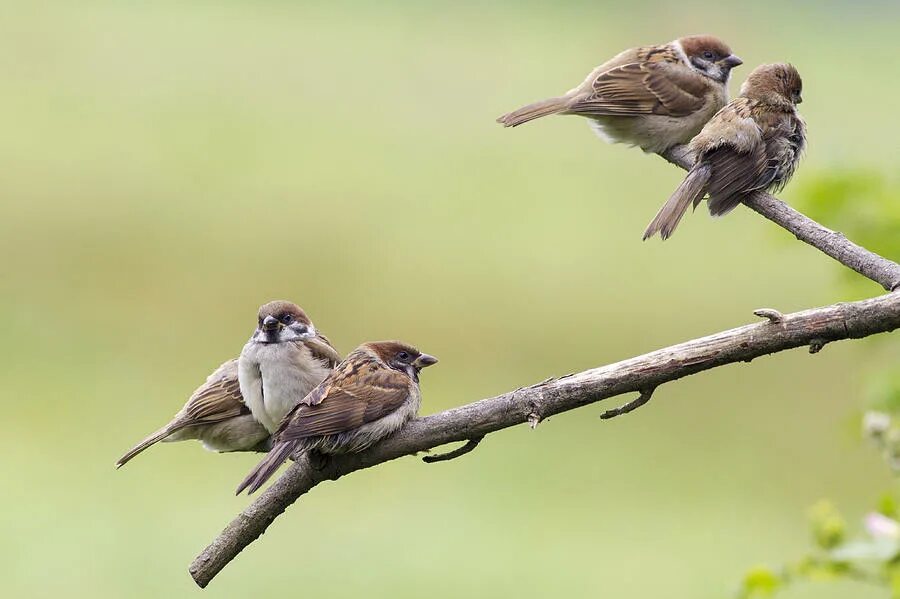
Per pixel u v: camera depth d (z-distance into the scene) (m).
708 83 7.99
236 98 27.67
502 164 25.22
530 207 22.72
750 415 15.83
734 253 21.39
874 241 6.05
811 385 16.69
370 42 31.03
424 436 4.75
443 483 14.19
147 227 21.19
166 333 17.94
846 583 10.89
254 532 4.75
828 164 6.15
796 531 13.10
